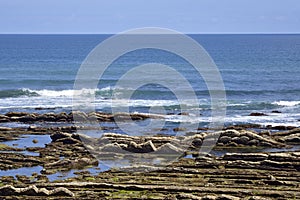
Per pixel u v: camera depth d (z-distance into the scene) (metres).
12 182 41.31
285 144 54.84
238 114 73.50
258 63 160.88
